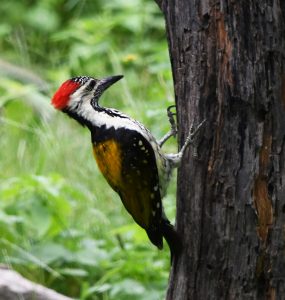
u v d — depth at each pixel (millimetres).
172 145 15656
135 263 13094
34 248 13859
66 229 14000
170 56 10062
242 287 9773
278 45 9352
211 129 9680
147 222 10812
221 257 9812
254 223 9609
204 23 9555
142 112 15328
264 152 9492
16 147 16797
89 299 13508
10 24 20547
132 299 12664
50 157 16281
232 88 9477
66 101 10953
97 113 10953
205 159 9773
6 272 13070
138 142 10711
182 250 10141
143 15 19688
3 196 13883
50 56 19828
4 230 13914
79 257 13641
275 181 9508
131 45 19328
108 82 11117
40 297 12688
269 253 9633
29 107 17219
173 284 10289
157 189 10750
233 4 9352
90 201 15133
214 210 9781
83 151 16359
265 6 9297
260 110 9445
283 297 9695
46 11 20703
